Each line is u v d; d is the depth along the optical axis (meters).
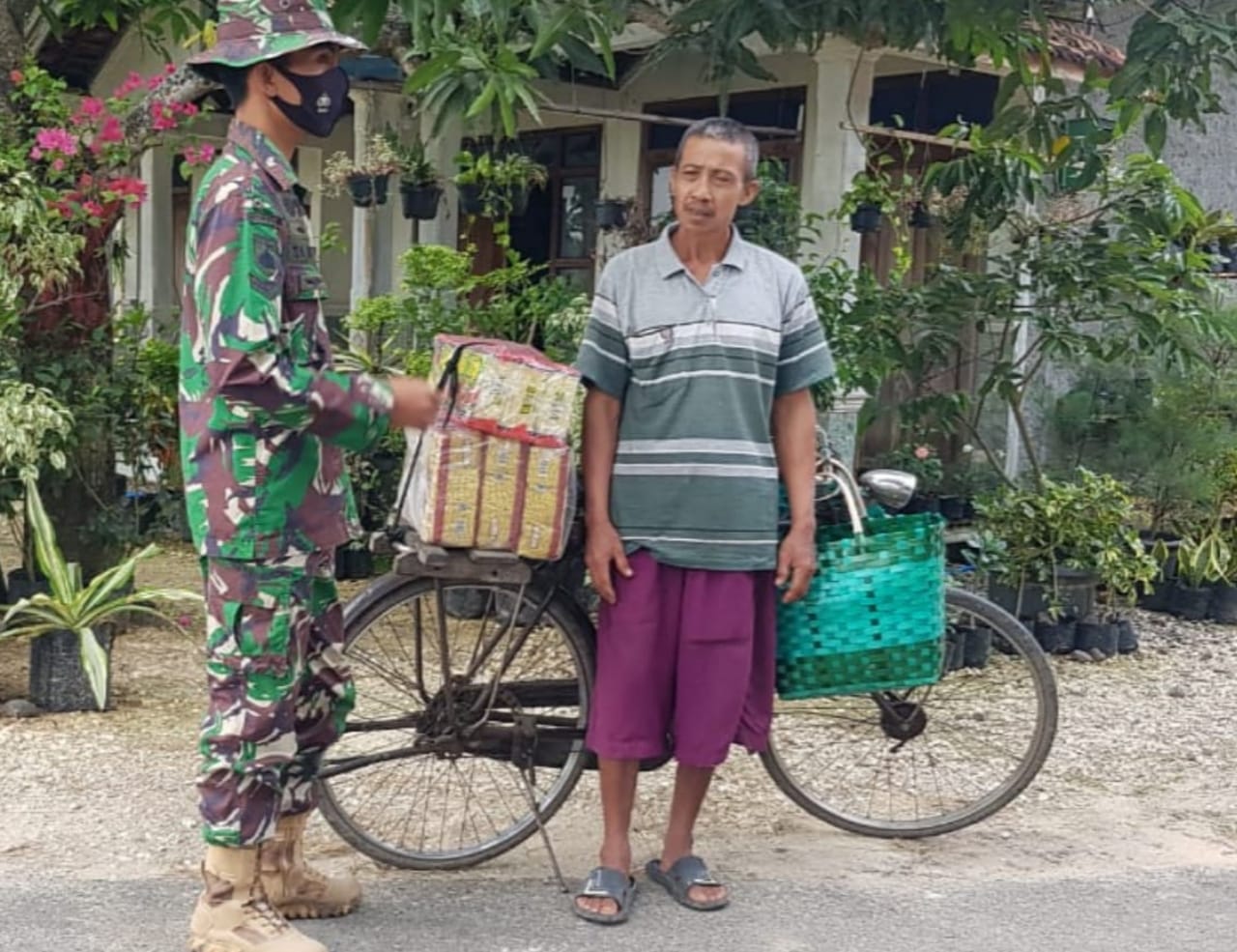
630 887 3.28
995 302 6.52
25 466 4.69
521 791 3.67
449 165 7.69
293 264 2.71
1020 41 5.38
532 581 3.36
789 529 3.37
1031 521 5.93
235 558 2.68
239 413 2.63
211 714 2.79
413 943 3.07
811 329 3.25
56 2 5.66
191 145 5.55
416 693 3.49
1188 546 6.73
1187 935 3.24
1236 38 4.80
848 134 6.80
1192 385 7.02
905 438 7.76
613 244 8.04
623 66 8.37
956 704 4.56
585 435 3.20
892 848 3.72
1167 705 5.25
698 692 3.18
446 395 3.06
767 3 4.70
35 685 4.67
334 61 2.75
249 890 2.89
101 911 3.18
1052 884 3.50
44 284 4.88
